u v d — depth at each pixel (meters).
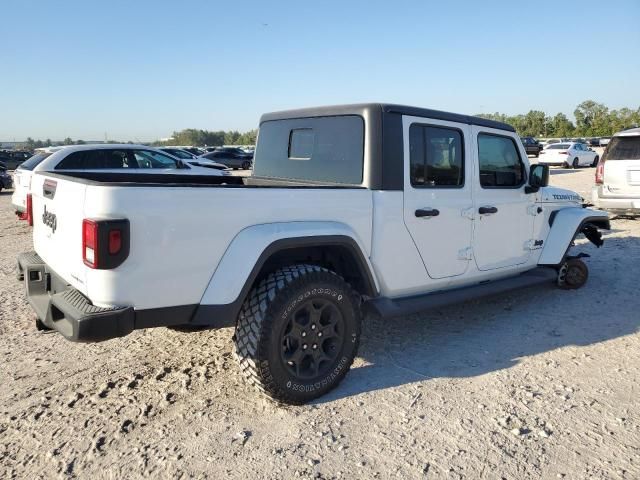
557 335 4.67
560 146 30.84
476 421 3.21
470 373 3.90
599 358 4.14
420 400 3.49
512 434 3.06
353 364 4.10
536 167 5.07
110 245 2.75
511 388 3.64
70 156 10.48
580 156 30.98
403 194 3.99
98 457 2.89
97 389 3.67
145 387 3.70
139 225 2.84
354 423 3.21
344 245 3.62
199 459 2.86
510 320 5.10
